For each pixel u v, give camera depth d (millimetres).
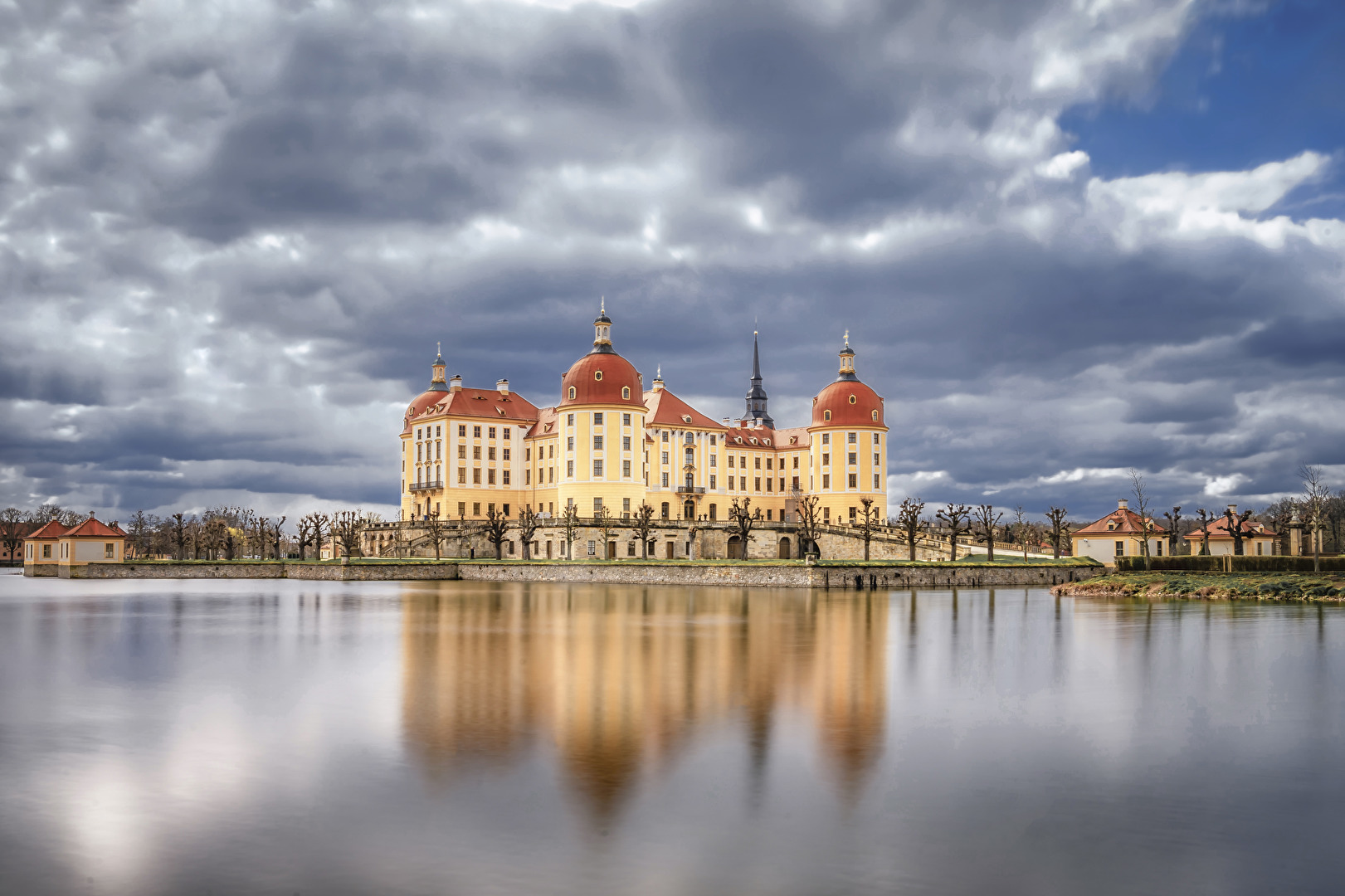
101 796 25297
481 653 53094
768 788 25969
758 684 42156
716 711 35875
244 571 163125
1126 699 38500
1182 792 25734
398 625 70938
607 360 180375
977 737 31719
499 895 19359
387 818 23625
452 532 183000
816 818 23672
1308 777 27188
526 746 30375
